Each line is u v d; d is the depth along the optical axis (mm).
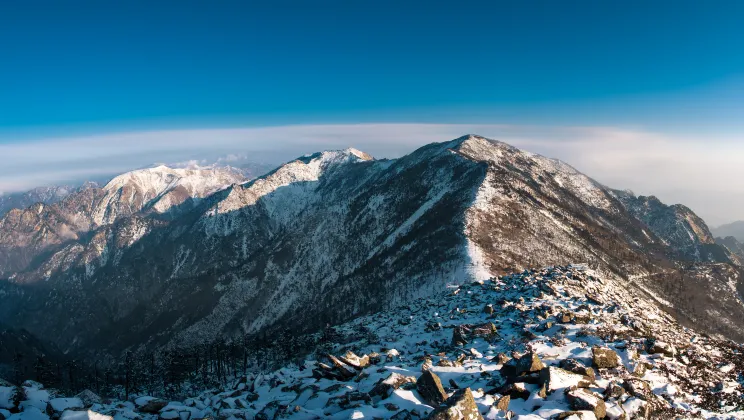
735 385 31125
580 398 23156
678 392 28625
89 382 115250
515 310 55906
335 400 26312
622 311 53688
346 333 73125
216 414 27438
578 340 39438
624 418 22797
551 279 71000
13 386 24734
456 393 20656
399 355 42438
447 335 51906
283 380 33938
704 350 40906
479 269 146875
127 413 25578
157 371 119000
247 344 118812
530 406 23703
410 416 21453
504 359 34844
